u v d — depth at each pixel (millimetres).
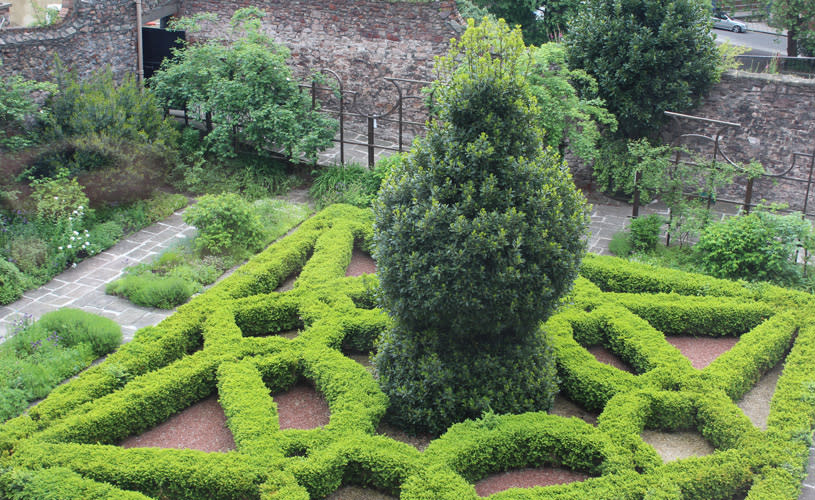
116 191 13172
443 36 15633
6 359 8938
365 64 16656
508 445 7570
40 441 7480
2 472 7023
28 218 12172
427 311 7758
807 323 9891
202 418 8516
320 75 15109
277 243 12125
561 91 13047
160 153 13781
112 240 12422
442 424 8062
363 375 8594
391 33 16125
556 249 7590
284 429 7984
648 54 13086
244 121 15094
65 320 9742
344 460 7270
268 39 15273
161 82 15344
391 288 7902
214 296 10383
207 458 7262
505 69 7633
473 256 7441
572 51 14086
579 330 9930
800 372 8859
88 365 9312
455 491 6852
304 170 15273
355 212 13258
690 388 8492
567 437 7602
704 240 11727
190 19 16375
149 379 8484
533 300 7672
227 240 12078
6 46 13047
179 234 12977
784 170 13977
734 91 13961
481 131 7586
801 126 13547
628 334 9617
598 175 14477
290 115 14398
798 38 20422
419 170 7770
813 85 13203
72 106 13172
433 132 7820
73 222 11984
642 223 12641
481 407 7973
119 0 15250
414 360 8258
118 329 9773
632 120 13828
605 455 7383
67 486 6848
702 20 13367
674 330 10367
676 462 7305
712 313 10227
